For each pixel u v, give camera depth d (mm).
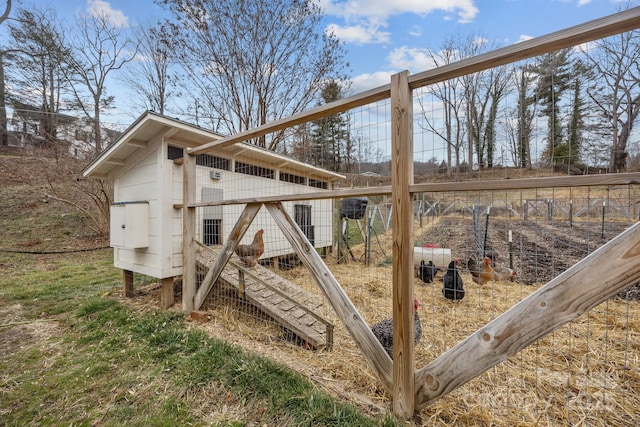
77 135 10203
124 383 2139
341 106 1992
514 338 1448
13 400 1989
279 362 2377
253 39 11297
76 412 1865
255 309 3436
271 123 2479
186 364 2320
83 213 9773
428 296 4125
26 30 11984
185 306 3467
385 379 1850
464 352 1574
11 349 2730
